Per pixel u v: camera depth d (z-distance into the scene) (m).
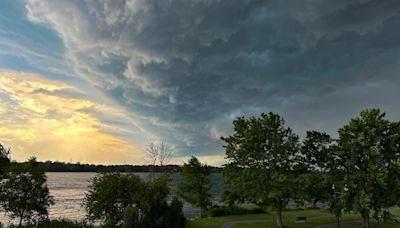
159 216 34.53
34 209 34.59
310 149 43.94
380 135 40.34
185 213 66.38
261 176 41.62
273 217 50.88
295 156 43.78
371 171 38.50
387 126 40.62
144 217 33.94
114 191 35.53
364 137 39.84
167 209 35.81
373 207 39.19
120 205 35.56
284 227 41.66
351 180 39.03
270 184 40.62
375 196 39.06
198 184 54.53
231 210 54.03
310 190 41.59
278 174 40.62
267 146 42.94
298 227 42.12
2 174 33.75
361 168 40.72
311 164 43.84
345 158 41.91
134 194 35.28
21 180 33.94
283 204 42.69
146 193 35.12
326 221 47.25
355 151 40.00
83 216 54.88
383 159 40.28
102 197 35.19
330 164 42.66
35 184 34.56
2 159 33.75
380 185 38.53
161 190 36.25
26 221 37.22
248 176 42.19
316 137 43.88
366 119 40.97
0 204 34.84
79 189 120.44
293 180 40.12
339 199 40.75
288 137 44.28
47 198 35.84
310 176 41.38
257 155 42.25
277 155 42.31
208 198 56.31
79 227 34.75
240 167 44.78
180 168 57.41
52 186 133.00
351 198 39.53
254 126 44.03
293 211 59.53
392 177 39.38
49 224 34.28
